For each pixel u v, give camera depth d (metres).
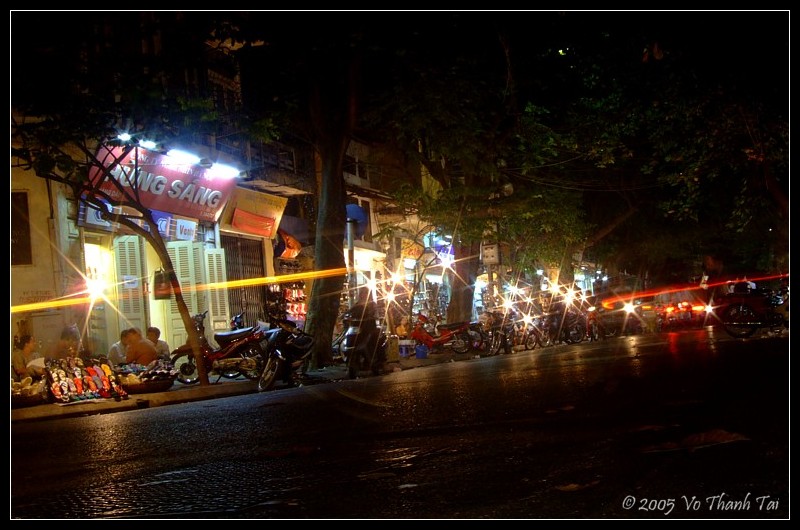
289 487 5.18
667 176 21.73
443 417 8.05
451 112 21.20
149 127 15.85
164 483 5.73
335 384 15.83
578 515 3.93
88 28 15.88
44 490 5.86
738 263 53.09
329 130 20.36
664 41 16.05
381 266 33.62
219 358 17.73
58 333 17.08
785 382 8.59
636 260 52.62
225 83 24.00
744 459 4.85
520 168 27.22
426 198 26.75
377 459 5.92
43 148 15.41
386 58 20.62
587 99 24.53
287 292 27.83
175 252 21.78
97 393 14.45
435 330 26.80
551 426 6.79
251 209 25.62
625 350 18.88
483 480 4.88
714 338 21.03
